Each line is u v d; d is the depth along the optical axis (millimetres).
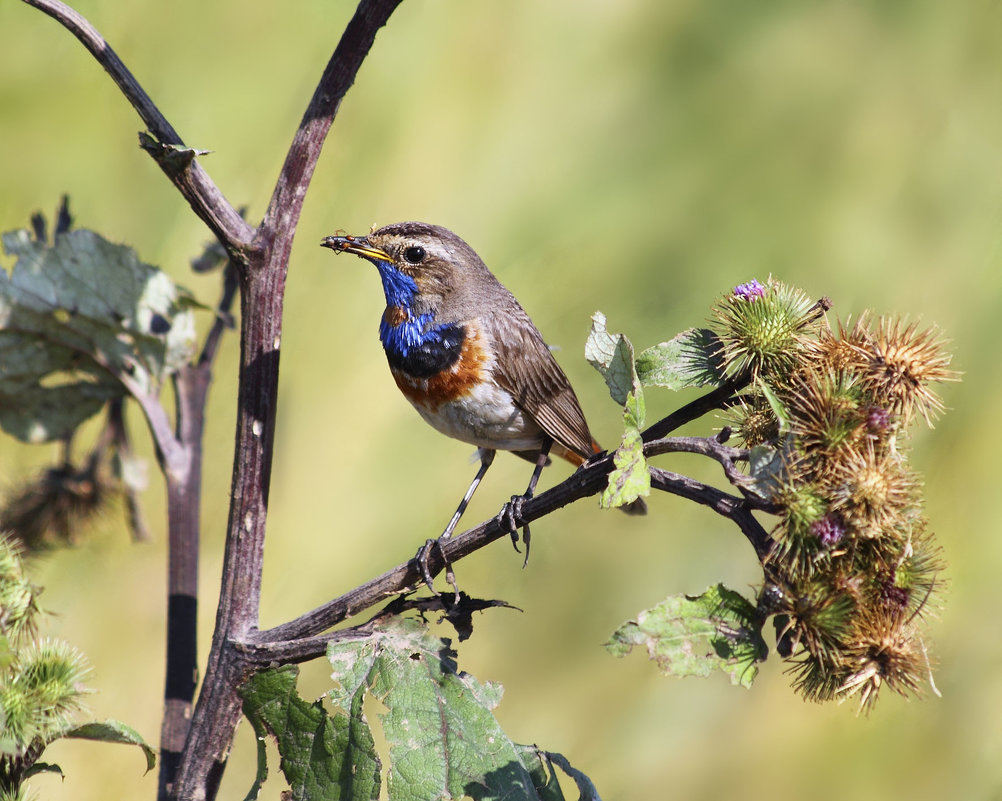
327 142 11758
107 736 5668
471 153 11992
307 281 11383
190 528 7160
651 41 12844
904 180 12312
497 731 5574
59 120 11594
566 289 11984
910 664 5113
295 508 10859
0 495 9164
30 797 5672
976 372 11531
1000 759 10516
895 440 5340
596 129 12469
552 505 5895
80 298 7410
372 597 5902
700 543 11375
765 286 6188
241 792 10078
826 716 10891
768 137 12625
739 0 12930
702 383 6086
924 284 11844
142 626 10578
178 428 7391
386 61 11992
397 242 8938
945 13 12906
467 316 8938
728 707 10961
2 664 5262
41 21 11719
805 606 5117
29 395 7672
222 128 11773
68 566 10547
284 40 12055
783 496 5129
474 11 12391
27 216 11234
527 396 8992
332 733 5562
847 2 13141
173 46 11938
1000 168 12188
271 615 10492
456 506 11188
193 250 11234
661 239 12219
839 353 5703
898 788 10562
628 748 10789
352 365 11250
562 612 11203
